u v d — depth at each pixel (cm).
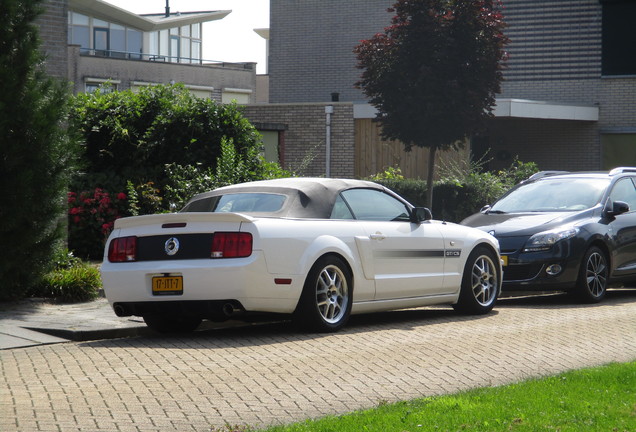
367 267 1208
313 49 4453
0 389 832
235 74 7669
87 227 1966
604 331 1199
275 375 899
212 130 2120
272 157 2970
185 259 1100
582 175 1728
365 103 3266
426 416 693
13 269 1341
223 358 988
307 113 3347
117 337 1168
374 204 1266
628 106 3606
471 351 1043
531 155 3753
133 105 2145
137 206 1986
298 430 666
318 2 4441
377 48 2322
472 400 757
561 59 3672
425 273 1293
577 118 3506
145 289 1114
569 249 1520
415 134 2338
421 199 2525
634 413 693
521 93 3725
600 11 3622
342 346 1067
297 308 1145
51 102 1379
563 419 676
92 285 1432
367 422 680
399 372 923
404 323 1274
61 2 1683
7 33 1349
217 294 1082
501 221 1608
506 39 2278
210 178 1977
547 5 3672
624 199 1683
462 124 2292
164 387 841
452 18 2258
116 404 776
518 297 1678
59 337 1138
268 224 1105
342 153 3303
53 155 1362
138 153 2078
